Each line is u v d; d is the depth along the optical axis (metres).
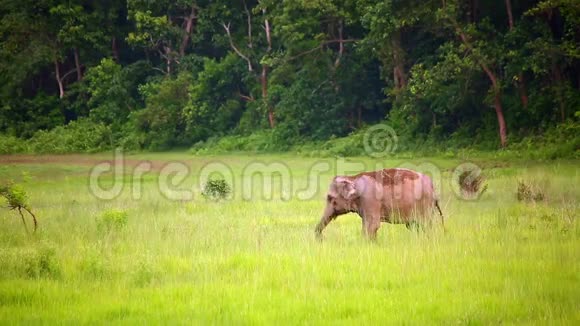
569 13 117.88
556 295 32.75
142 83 192.25
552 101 130.75
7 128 183.75
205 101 179.00
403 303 32.56
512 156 119.31
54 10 178.12
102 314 31.80
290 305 32.50
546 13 130.00
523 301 32.16
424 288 35.09
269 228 54.47
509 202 66.44
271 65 165.25
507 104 139.88
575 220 52.56
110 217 55.66
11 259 41.69
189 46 193.12
